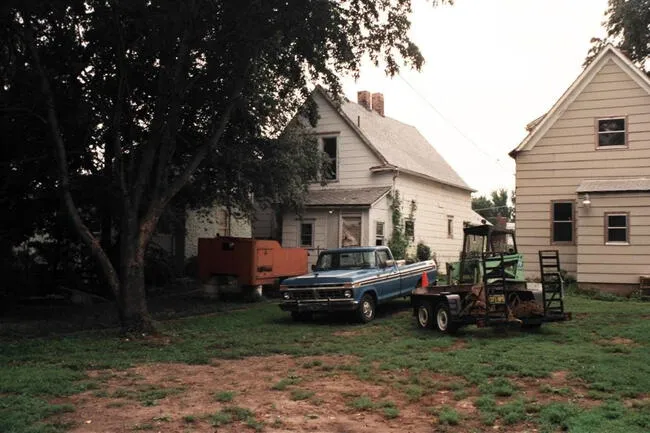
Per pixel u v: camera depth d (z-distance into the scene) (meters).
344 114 26.02
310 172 22.38
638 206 18.20
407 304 17.41
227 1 12.33
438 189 30.00
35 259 22.97
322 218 25.19
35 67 12.72
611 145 19.98
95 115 13.93
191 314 15.85
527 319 11.70
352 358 9.79
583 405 6.55
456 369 8.43
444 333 12.16
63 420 6.21
